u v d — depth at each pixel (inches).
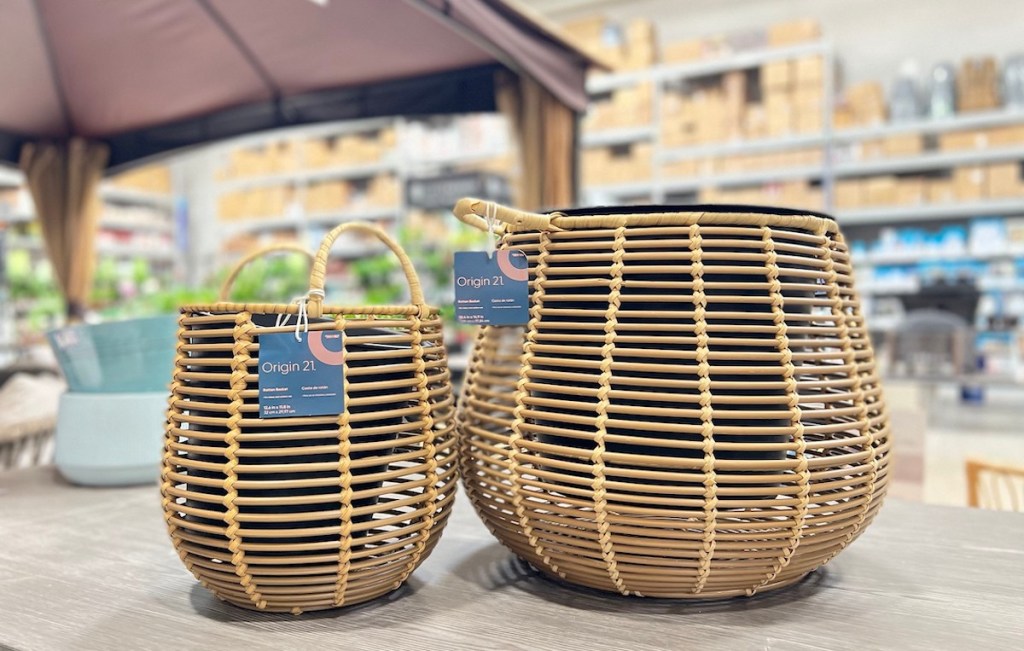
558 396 28.3
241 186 312.2
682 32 256.7
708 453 24.7
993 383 147.3
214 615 27.0
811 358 26.6
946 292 173.0
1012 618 26.3
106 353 47.8
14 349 209.5
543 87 101.3
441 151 256.1
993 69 203.6
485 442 30.3
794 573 27.9
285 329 25.0
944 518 39.5
